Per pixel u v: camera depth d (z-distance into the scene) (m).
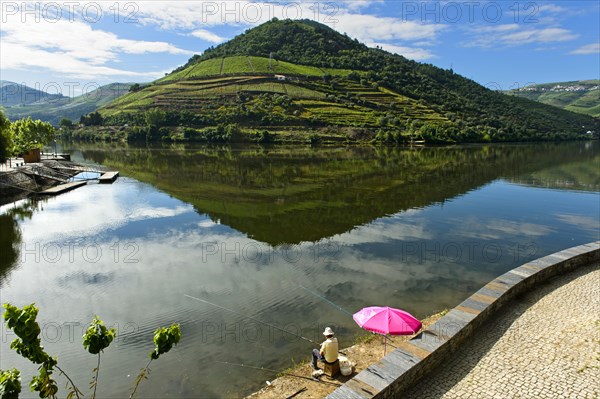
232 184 44.97
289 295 15.99
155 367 11.15
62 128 132.50
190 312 14.65
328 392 9.38
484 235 25.28
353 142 115.94
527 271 14.16
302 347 12.01
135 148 100.44
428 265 19.69
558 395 8.21
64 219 29.53
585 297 13.04
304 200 36.00
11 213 31.48
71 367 11.31
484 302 11.77
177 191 40.56
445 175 53.19
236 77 159.12
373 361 10.66
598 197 38.22
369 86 163.25
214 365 11.15
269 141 115.56
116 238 24.66
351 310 14.62
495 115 162.75
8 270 19.42
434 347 9.41
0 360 11.84
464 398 8.27
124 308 15.16
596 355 9.57
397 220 28.94
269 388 9.68
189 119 127.62
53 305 15.60
